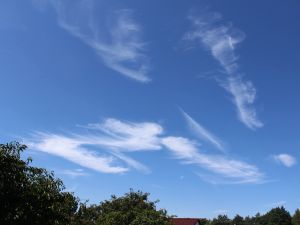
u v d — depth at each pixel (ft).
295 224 430.61
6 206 43.83
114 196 126.11
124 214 115.96
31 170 48.42
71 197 53.26
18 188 45.62
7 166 45.55
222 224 403.13
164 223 114.52
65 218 50.34
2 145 47.03
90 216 115.34
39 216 45.37
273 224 427.74
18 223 43.57
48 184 48.44
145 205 122.62
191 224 196.44
